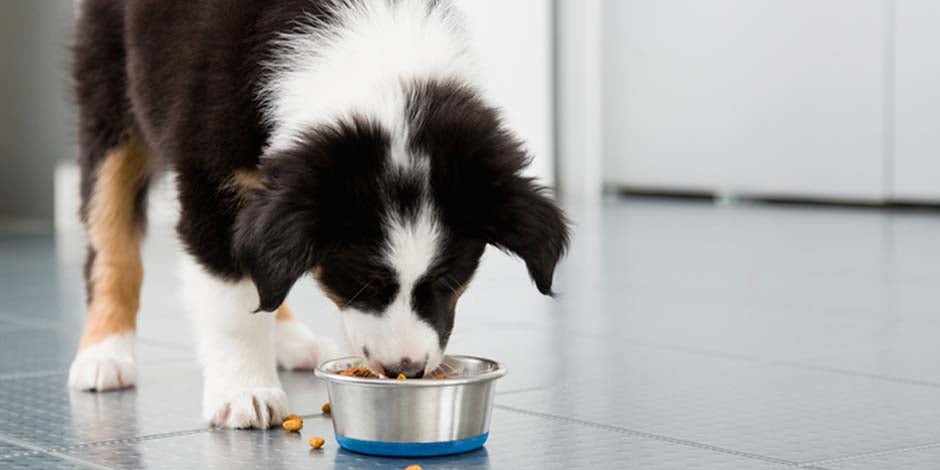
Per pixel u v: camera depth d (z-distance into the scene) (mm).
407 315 2803
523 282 6062
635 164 11523
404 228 2738
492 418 3270
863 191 10039
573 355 4188
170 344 4414
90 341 3770
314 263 2768
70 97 4141
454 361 3109
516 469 2768
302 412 3350
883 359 4070
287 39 3115
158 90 3418
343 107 2883
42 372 3918
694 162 11094
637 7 11344
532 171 3445
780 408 3377
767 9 10422
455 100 2916
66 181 9820
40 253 7473
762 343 4391
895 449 2939
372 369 2850
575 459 2855
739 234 8289
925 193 9695
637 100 11453
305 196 2701
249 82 3129
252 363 3250
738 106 10719
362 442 2883
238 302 3221
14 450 2955
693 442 3014
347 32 3076
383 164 2748
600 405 3426
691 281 6074
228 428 3154
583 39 11500
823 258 6926
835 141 10164
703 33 10883
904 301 5352
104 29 3852
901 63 9688
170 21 3393
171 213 3486
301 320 4918
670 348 4309
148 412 3346
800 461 2834
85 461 2855
